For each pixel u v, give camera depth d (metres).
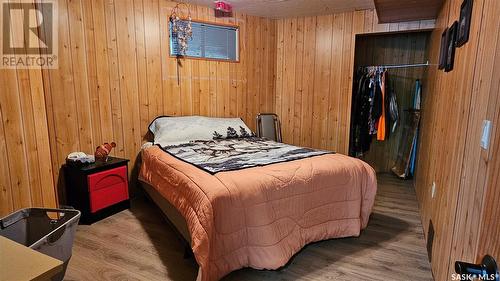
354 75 4.36
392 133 4.63
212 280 1.88
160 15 3.55
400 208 3.26
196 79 3.99
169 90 3.75
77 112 3.00
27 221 1.82
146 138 3.60
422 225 2.82
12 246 0.93
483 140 1.15
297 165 2.38
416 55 4.36
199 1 3.70
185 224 2.19
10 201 2.10
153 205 3.24
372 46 4.55
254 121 4.71
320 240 2.45
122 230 2.67
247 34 4.39
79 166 2.79
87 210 2.77
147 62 3.51
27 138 2.17
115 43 3.22
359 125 4.35
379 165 4.73
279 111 4.78
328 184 2.42
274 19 4.59
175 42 3.72
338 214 2.51
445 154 2.01
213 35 4.07
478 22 1.44
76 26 2.91
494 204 0.67
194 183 2.07
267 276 2.04
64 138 2.92
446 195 1.86
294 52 4.57
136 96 3.46
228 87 4.33
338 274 2.07
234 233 1.98
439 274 1.87
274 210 2.10
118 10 3.20
